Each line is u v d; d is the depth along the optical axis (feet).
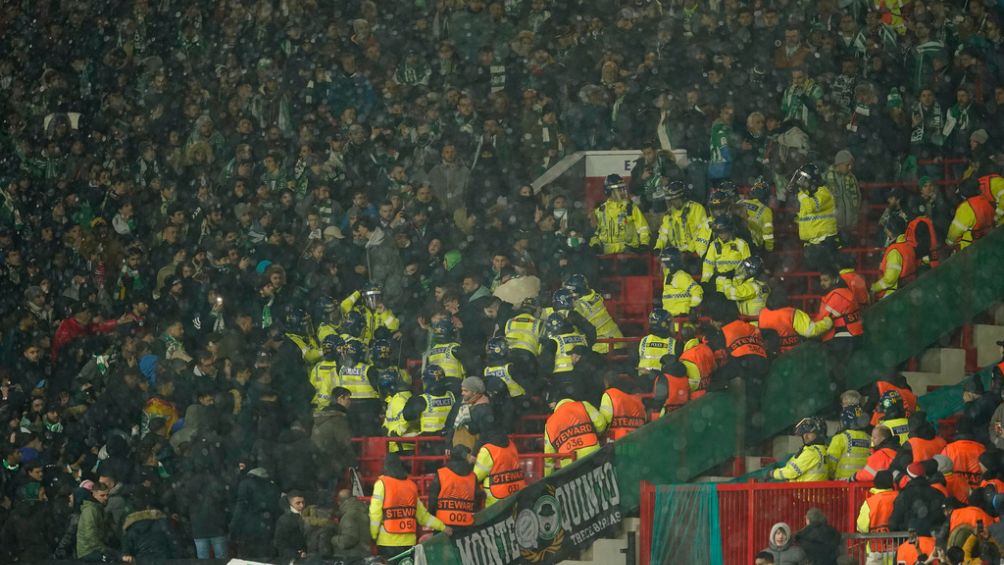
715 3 329.31
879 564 211.61
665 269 271.08
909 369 264.31
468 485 229.86
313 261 299.58
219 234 319.68
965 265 266.36
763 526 225.35
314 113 343.87
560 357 255.70
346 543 234.38
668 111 311.06
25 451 263.49
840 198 290.35
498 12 350.02
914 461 215.72
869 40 320.09
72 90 385.50
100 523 251.39
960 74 313.94
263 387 259.60
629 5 341.82
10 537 255.91
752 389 246.88
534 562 233.14
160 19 380.58
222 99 358.43
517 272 278.26
